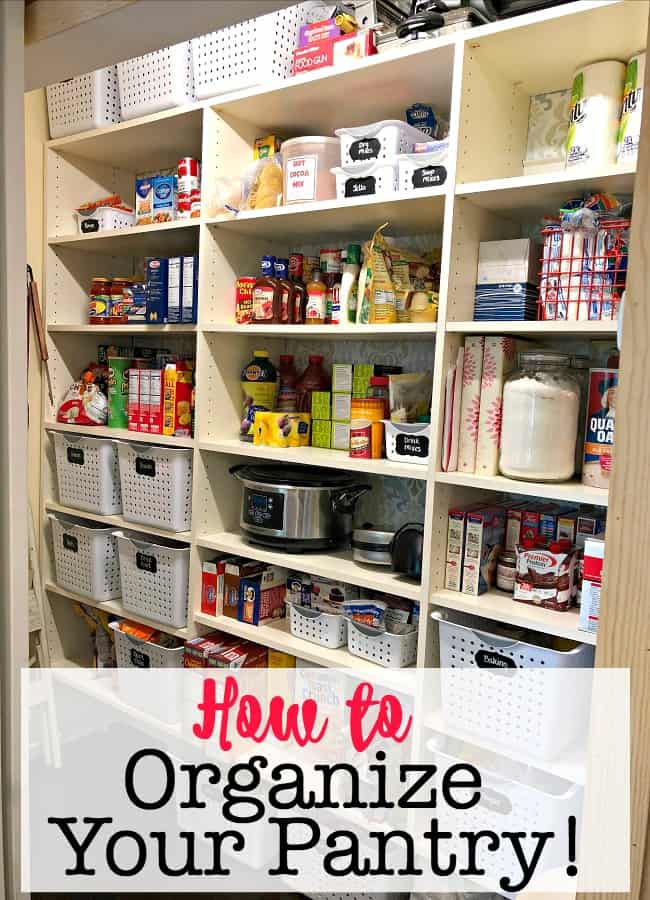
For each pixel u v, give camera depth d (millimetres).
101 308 2791
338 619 2107
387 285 1989
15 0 724
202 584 2387
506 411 1735
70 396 2848
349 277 2072
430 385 2111
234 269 2379
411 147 1941
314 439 2334
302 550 2221
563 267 1665
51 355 2908
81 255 2961
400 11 2174
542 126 1962
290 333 2139
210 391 2344
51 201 2814
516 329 1655
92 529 2707
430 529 1799
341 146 1998
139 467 2508
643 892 626
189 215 2395
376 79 1912
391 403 2012
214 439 2373
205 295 2295
